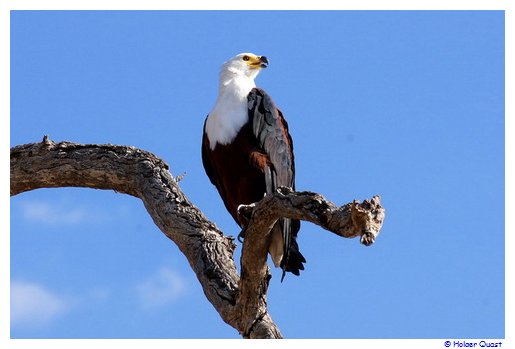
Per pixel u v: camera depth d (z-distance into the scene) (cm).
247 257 1034
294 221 1236
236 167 1330
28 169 1314
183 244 1200
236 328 1097
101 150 1309
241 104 1345
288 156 1334
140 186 1280
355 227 825
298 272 1266
